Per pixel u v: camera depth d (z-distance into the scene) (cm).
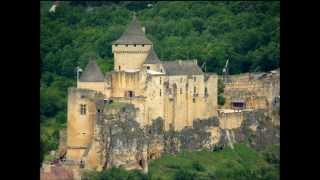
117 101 15362
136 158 15138
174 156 15762
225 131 16725
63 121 16912
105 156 15112
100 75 15412
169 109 15838
